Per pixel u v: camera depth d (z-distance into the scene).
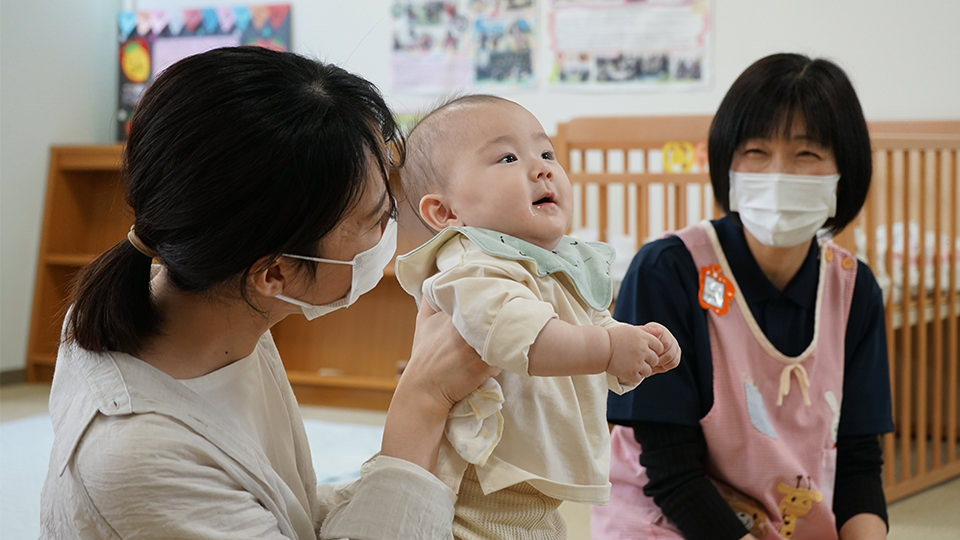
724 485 1.47
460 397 0.99
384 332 3.99
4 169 4.17
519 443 1.00
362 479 1.00
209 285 0.87
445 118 1.11
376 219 0.92
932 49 3.70
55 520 0.88
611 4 4.09
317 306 0.94
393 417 0.99
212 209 0.82
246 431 0.96
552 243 1.07
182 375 0.93
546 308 0.92
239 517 0.87
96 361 0.90
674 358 0.96
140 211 0.86
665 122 3.20
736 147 1.48
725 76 3.97
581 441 1.02
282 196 0.84
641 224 3.24
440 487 0.96
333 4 4.47
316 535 1.04
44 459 2.90
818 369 1.47
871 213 2.69
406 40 4.38
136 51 4.70
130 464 0.83
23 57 4.25
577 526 2.42
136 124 0.86
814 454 1.45
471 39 4.29
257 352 1.05
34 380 4.25
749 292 1.48
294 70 0.88
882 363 1.54
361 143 0.88
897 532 2.42
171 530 0.83
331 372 4.00
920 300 2.82
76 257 4.21
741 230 1.51
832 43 3.82
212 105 0.83
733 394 1.44
